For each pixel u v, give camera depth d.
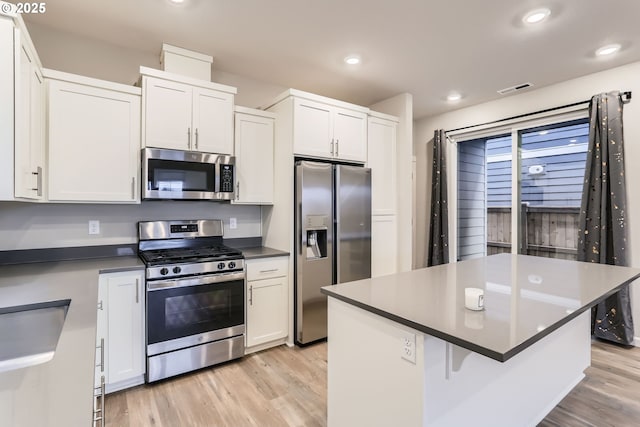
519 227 3.92
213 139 2.73
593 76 3.22
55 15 2.29
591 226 3.11
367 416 1.47
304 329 2.96
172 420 1.94
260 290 2.83
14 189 1.61
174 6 2.19
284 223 3.06
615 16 2.26
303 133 3.04
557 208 3.63
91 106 2.29
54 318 1.47
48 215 2.41
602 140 3.04
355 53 2.85
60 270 2.08
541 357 1.92
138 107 2.46
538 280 1.86
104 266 2.21
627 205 2.99
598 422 1.96
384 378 1.38
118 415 1.98
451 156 4.53
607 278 1.91
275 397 2.19
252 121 3.03
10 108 1.59
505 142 4.12
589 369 2.57
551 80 3.40
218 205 3.17
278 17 2.31
